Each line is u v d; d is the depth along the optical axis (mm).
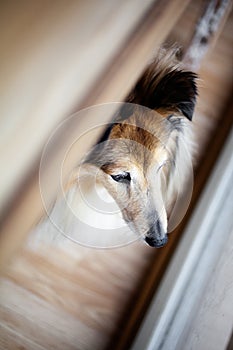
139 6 586
